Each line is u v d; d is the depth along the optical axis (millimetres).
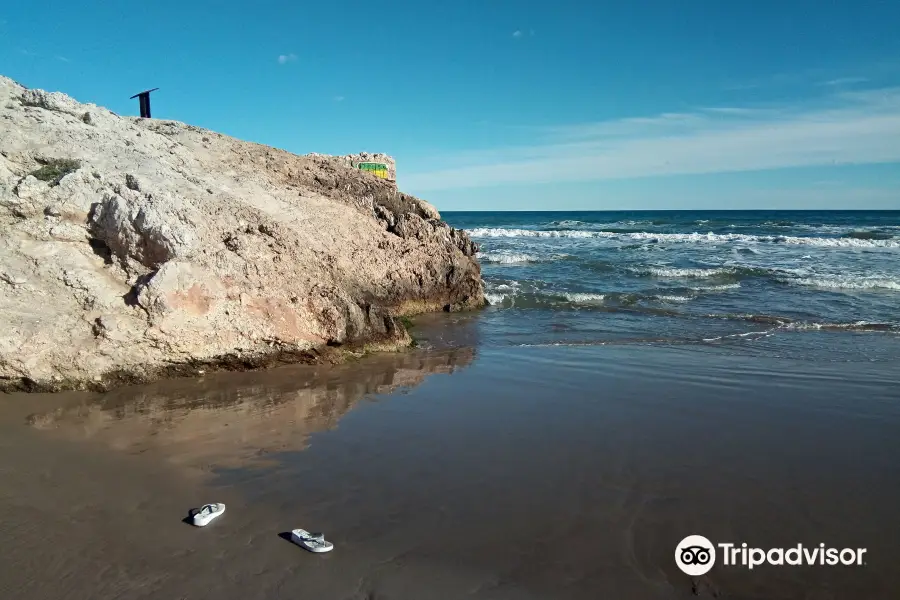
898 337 11328
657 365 9219
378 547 4137
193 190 10133
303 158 16828
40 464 5332
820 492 5020
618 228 48281
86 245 8516
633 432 6355
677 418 6801
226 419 6652
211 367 8406
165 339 7906
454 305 14688
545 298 15922
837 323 12609
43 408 6812
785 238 32312
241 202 10812
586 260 23797
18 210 8438
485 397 7598
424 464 5496
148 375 7926
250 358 8641
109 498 4738
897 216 83688
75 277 7863
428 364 9344
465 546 4172
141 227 8320
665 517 4602
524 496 4902
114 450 5691
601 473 5344
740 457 5715
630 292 16750
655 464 5543
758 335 11516
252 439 6066
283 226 10719
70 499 4703
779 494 4984
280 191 13586
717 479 5246
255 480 5125
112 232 8430
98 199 8781
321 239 12586
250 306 8742
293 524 4410
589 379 8438
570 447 5930
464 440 6102
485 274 20281
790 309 14289
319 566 3900
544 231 42750
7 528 4250
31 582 3666
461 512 4629
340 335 9344
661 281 18766
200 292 8242
